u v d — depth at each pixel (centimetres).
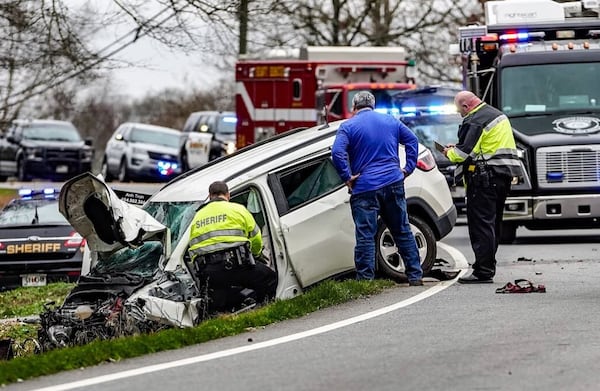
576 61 3562
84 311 2044
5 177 7512
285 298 2242
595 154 3366
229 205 2164
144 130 7112
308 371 1563
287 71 5716
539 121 3484
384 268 2436
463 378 1491
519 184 3378
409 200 2466
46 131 7375
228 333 1891
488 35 3697
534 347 1673
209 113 6806
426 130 4312
